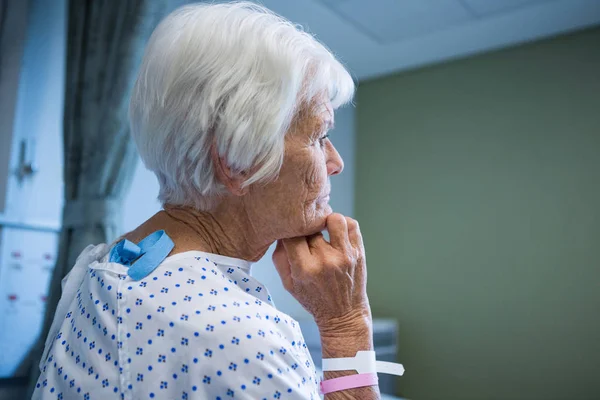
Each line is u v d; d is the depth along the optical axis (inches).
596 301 94.9
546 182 102.6
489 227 108.2
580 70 101.1
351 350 25.2
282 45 22.6
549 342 98.7
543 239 101.7
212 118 21.6
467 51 112.2
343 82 26.3
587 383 94.0
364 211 126.6
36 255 67.4
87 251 26.6
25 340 65.4
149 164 23.5
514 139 107.3
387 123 125.6
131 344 18.5
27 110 68.9
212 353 17.8
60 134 72.6
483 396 104.4
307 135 23.8
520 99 107.3
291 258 25.5
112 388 18.2
